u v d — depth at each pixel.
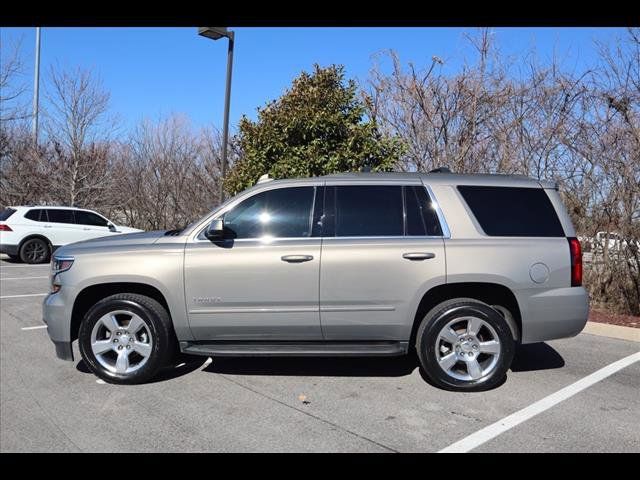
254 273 4.64
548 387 4.77
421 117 10.38
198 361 5.53
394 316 4.62
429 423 3.99
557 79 8.73
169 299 4.70
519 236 4.71
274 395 4.57
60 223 15.35
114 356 4.94
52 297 4.88
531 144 8.98
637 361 5.58
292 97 9.23
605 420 4.05
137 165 20.97
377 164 9.20
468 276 4.58
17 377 5.04
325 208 4.82
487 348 4.63
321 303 4.63
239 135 13.31
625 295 7.97
